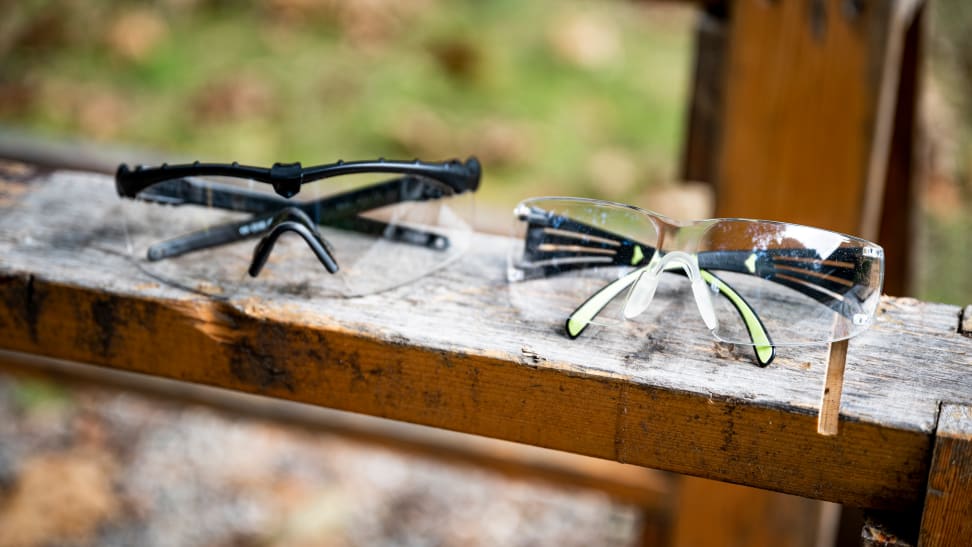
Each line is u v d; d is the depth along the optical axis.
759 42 1.10
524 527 1.86
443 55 3.38
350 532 1.81
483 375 0.76
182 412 2.13
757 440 0.74
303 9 3.54
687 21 3.82
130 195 0.82
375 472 2.00
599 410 0.75
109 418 2.10
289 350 0.78
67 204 0.86
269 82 3.20
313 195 0.83
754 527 1.18
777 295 0.79
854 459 0.73
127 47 3.23
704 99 1.21
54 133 2.86
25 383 2.19
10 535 1.74
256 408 1.48
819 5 1.08
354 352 0.77
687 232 0.80
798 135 1.11
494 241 0.85
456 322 0.78
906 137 1.29
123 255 0.82
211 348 0.78
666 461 0.75
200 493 1.89
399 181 0.82
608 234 0.80
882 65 1.08
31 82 3.06
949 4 3.00
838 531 1.33
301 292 0.79
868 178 1.11
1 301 0.80
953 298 2.09
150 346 0.79
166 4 3.51
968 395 0.74
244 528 1.81
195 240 0.82
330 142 2.96
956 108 2.66
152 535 1.77
